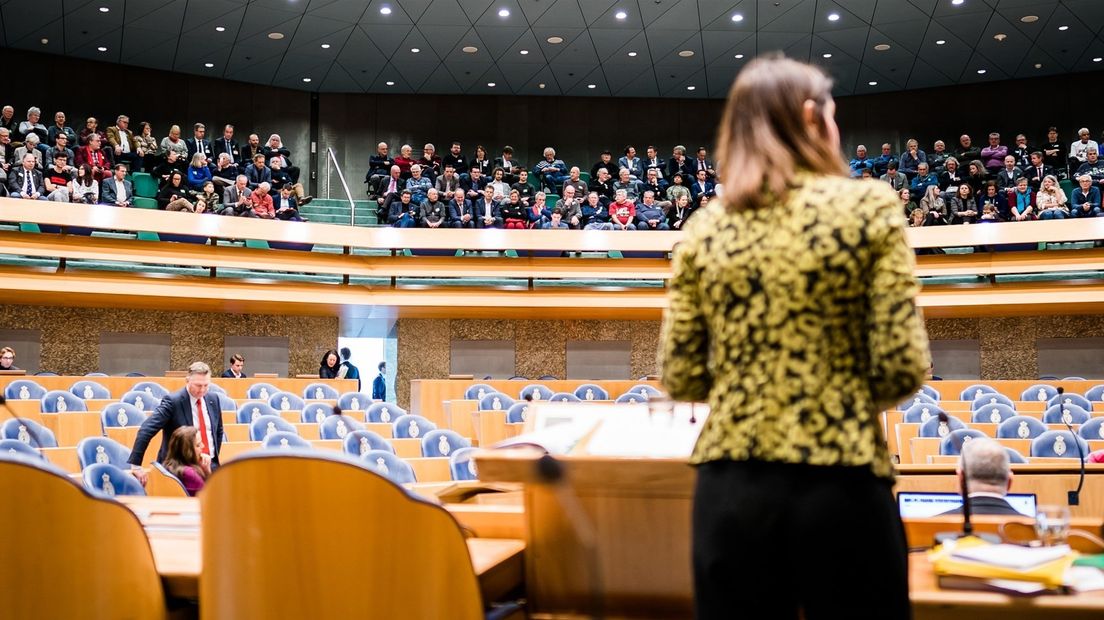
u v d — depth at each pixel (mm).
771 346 1458
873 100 20531
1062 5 16031
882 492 1425
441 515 1713
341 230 14227
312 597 1721
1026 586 1783
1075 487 4621
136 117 18625
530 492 2139
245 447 7215
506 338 15656
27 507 1832
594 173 18094
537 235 14461
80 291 12812
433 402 12352
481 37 17422
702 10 16297
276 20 16469
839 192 1478
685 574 2043
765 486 1422
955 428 7348
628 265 14773
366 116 20406
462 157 17375
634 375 15594
